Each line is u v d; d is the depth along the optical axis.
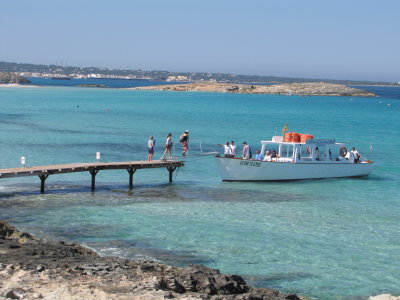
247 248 21.02
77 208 27.30
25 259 16.95
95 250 20.31
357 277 18.23
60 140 56.00
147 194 31.34
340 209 28.30
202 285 14.65
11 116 85.88
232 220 25.30
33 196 29.92
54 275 15.05
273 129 76.75
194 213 26.61
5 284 14.09
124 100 155.62
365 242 22.17
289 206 28.80
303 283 17.59
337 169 37.88
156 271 16.06
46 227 23.53
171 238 22.14
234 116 102.06
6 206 27.38
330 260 19.84
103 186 33.53
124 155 47.03
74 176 36.59
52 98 152.50
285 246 21.38
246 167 35.62
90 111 104.62
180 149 52.78
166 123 82.38
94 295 13.25
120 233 22.77
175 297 13.54
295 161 36.72
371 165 39.19
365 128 82.00
